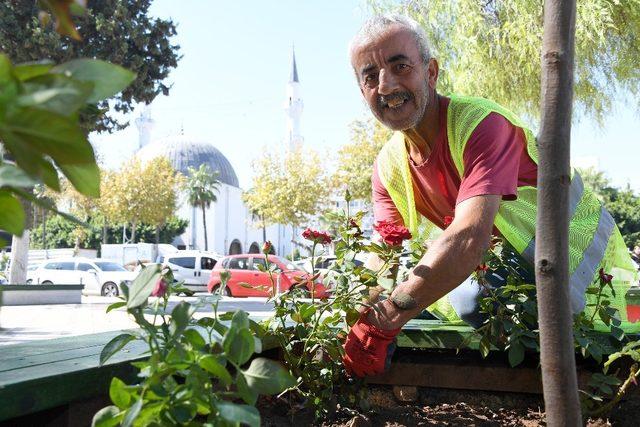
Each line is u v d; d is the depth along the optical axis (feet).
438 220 8.46
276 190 129.08
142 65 54.19
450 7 28.09
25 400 4.00
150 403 3.20
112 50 52.47
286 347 6.52
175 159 248.32
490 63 27.48
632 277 9.00
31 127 1.80
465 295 7.80
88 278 83.20
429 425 6.83
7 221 2.25
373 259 7.61
